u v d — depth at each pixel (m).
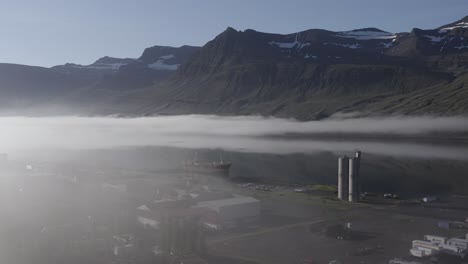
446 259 96.12
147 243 106.62
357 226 123.81
